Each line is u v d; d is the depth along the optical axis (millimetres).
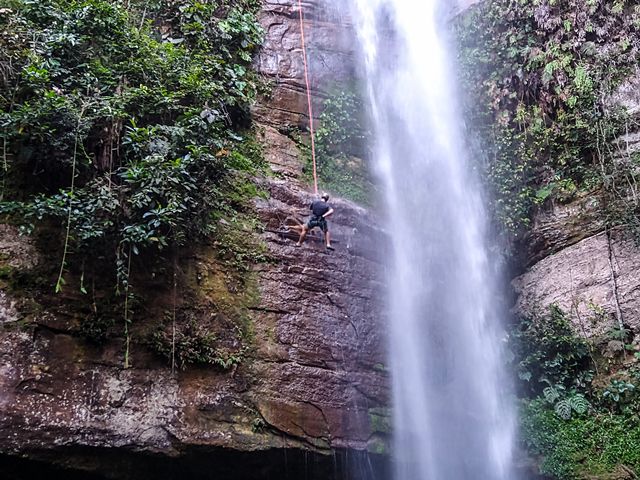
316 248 8898
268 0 12195
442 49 13133
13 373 5961
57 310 6449
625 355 9375
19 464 5801
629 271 9789
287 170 9867
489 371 9906
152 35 9336
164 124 8023
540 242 11102
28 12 7504
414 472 8109
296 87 11234
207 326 7359
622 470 8180
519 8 12141
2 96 6852
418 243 10742
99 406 6281
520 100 11867
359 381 8180
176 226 7375
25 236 6574
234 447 6789
